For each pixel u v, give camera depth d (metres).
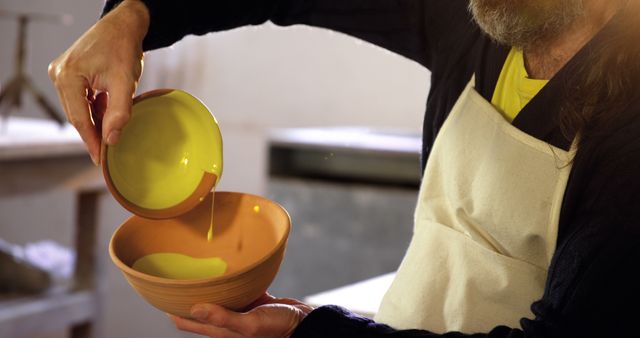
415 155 3.80
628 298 0.96
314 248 3.98
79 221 3.19
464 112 1.25
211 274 1.14
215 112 4.48
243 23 1.42
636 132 1.01
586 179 1.05
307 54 4.27
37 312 2.87
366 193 3.86
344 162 3.99
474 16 1.16
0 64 4.65
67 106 1.12
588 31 1.14
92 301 3.09
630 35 1.06
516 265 1.17
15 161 2.77
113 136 1.05
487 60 1.26
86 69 1.11
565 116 1.10
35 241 4.71
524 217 1.14
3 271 2.97
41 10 4.54
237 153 4.47
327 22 1.47
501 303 1.19
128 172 1.10
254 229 1.16
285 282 4.04
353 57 4.18
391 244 3.84
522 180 1.14
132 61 1.14
